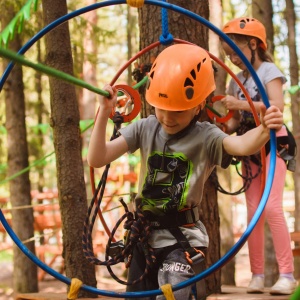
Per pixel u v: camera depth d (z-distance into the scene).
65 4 5.05
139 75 4.85
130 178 11.93
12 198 7.66
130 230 3.26
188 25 4.95
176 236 3.17
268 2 8.20
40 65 2.38
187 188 3.18
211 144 3.19
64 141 5.06
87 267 5.07
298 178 8.88
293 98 8.79
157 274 3.33
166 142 3.25
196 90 3.17
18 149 7.64
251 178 4.77
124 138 3.34
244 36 4.89
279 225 4.82
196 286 3.28
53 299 5.04
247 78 4.93
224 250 8.51
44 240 12.71
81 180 5.11
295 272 8.58
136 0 3.27
